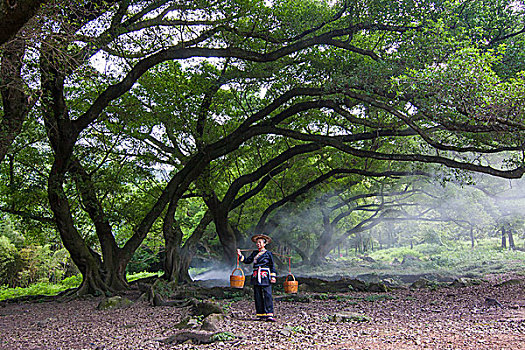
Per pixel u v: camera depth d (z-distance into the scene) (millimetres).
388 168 22156
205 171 17891
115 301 11039
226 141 15883
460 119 10766
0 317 10391
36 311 11414
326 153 21188
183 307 10070
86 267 14641
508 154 20094
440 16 11750
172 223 16562
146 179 18625
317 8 14711
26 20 4617
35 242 35000
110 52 12992
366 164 19641
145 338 6383
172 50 13367
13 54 8125
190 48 13375
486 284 13797
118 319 8820
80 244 14477
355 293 12500
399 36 12125
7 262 35344
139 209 17875
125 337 6625
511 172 12172
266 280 7422
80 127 13242
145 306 10922
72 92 15906
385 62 11547
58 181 13727
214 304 8172
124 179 16875
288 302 10539
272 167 17516
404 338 5535
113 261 15508
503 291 11461
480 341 5164
